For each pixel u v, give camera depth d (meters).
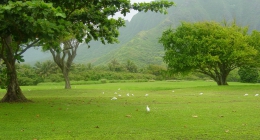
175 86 38.22
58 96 21.02
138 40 130.62
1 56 13.93
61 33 10.27
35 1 8.49
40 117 9.61
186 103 13.94
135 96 19.44
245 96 18.00
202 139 6.70
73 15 14.27
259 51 31.61
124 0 12.93
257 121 8.66
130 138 6.79
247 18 155.88
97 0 12.97
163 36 33.47
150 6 13.46
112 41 15.72
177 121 8.80
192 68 32.28
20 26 10.02
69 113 10.45
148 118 9.36
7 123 8.58
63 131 7.52
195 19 160.00
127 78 63.84
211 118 9.27
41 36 10.30
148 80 60.62
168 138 6.78
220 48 30.14
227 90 24.12
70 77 59.53
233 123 8.41
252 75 43.75
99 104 13.56
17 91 14.72
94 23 14.53
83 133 7.30
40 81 55.66
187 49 31.02
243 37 30.38
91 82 51.94
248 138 6.75
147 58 107.38
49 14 8.68
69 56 31.42
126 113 10.42
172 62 31.09
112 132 7.39
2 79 14.75
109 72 67.81
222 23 37.97
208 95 19.64
